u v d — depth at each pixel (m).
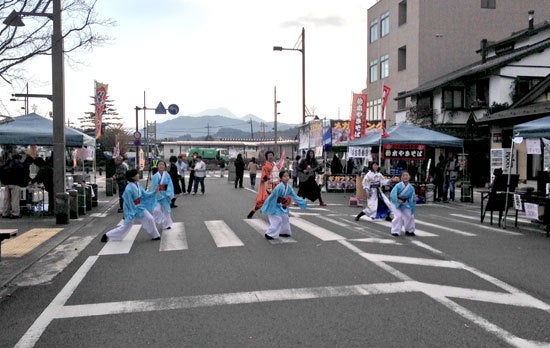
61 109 12.27
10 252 8.62
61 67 12.21
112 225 12.20
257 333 4.61
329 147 25.14
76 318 5.13
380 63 39.88
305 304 5.48
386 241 9.48
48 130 14.08
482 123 21.12
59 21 10.26
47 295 6.04
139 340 4.48
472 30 34.38
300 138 31.97
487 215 14.09
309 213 14.32
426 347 4.22
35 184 14.49
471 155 26.66
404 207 10.18
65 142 13.50
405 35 35.72
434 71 34.00
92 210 15.53
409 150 18.28
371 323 4.84
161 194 11.23
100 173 38.25
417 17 34.03
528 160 18.77
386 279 6.55
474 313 5.12
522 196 11.12
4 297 5.98
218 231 10.91
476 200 18.84
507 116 18.89
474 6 34.34
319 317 5.04
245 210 15.32
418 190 17.73
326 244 9.16
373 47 41.22
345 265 7.39
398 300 5.60
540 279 6.56
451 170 18.17
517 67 24.33
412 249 8.68
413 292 5.93
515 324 4.79
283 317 5.05
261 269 7.19
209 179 37.25
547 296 5.75
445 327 4.71
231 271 7.09
